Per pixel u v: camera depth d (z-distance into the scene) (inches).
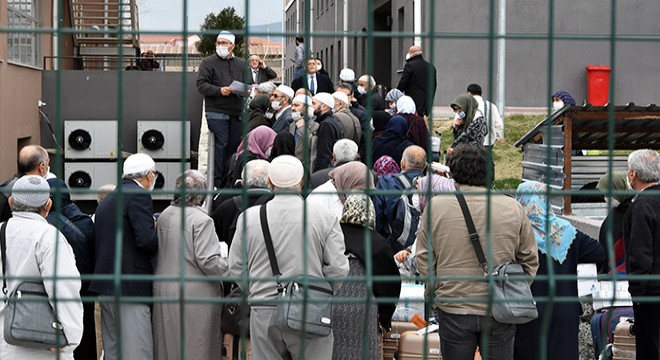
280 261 220.7
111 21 835.4
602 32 1058.1
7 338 211.8
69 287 217.3
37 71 704.4
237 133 571.2
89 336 296.8
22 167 306.2
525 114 930.1
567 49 1056.8
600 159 486.0
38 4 726.5
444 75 1013.2
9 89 618.8
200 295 261.6
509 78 1037.8
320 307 209.3
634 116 451.5
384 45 1304.1
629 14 1065.5
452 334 224.8
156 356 267.7
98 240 264.7
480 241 222.2
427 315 136.7
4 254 218.7
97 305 285.9
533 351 263.3
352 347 244.7
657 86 1075.9
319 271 221.6
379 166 420.5
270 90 557.9
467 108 564.4
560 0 1053.2
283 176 225.3
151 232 258.7
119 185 127.6
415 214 339.3
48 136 711.7
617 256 278.2
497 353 227.0
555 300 135.2
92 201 708.0
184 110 127.0
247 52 127.8
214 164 567.5
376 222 345.1
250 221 224.1
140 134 695.1
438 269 225.8
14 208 223.6
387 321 261.1
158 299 127.6
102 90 711.7
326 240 223.6
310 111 469.1
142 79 708.7
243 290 130.5
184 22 125.2
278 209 223.9
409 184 343.6
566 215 460.1
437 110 973.2
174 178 698.8
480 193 136.0
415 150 351.9
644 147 503.8
